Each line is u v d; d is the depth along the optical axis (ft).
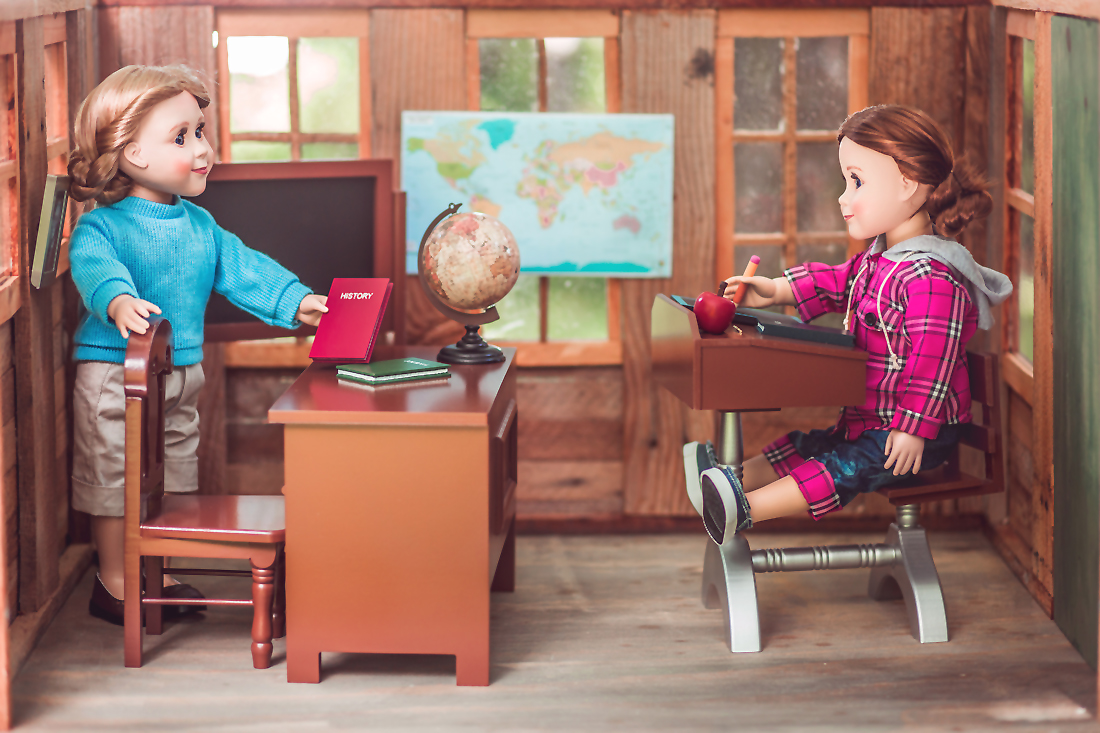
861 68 10.14
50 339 8.54
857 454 7.86
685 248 10.28
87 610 8.64
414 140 10.07
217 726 6.84
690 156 10.14
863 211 8.03
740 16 10.00
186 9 9.72
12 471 8.07
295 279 8.56
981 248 10.19
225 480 10.36
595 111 10.23
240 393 10.39
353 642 7.30
